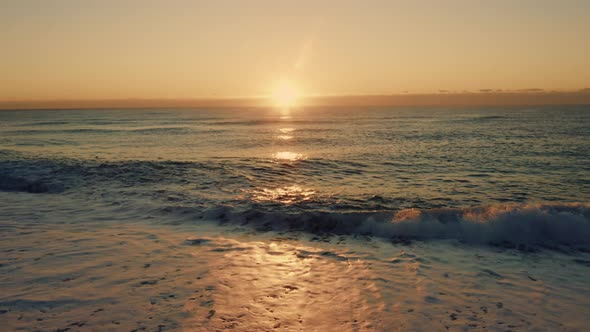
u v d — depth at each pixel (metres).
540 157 18.16
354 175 13.51
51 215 8.11
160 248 6.03
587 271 5.16
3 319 3.67
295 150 21.23
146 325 3.62
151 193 10.19
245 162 16.03
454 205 9.52
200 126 50.03
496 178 13.06
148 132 37.59
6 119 89.38
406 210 7.47
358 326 3.68
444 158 17.78
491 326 3.68
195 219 7.80
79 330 3.50
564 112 104.94
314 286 4.66
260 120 71.88
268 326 3.65
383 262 5.54
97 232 6.87
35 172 12.92
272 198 9.91
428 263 5.49
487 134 32.09
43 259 5.45
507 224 6.71
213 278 4.84
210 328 3.59
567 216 6.69
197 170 13.80
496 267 5.33
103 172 13.05
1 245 6.08
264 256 5.74
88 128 45.75
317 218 7.47
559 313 3.96
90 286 4.52
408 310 4.03
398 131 36.88
